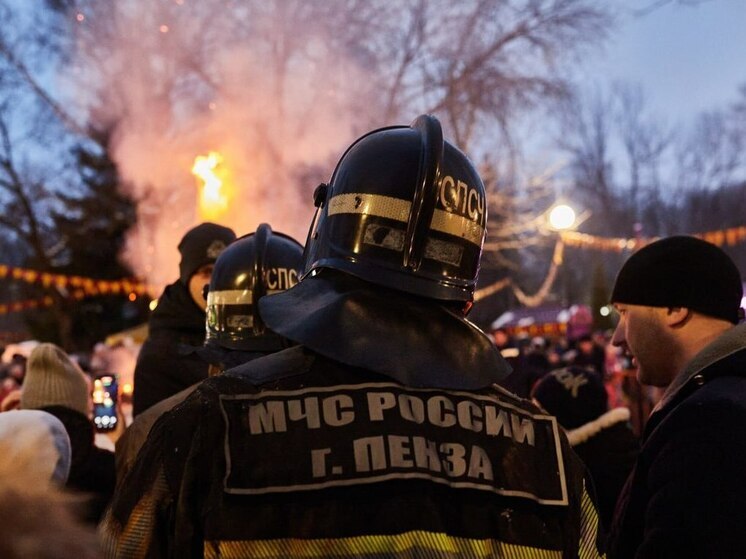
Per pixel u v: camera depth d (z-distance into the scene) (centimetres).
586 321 1504
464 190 142
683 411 174
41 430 193
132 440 251
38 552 74
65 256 2320
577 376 308
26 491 78
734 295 208
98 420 341
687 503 162
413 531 120
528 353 1014
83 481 270
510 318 2456
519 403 140
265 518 117
